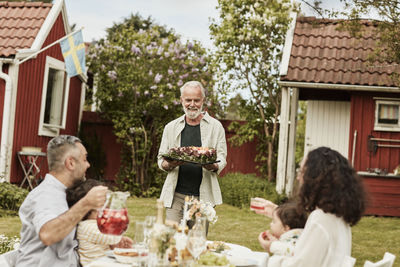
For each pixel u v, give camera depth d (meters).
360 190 2.99
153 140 13.28
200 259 3.22
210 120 5.40
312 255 2.88
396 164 11.38
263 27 12.80
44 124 12.20
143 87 12.88
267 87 13.03
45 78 12.17
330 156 3.01
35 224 3.32
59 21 12.77
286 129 11.38
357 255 7.09
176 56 13.13
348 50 11.91
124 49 13.33
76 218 3.21
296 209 3.34
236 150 13.61
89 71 14.21
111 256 3.53
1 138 10.88
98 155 13.68
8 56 10.90
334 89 11.98
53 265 3.47
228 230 8.67
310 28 12.48
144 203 11.55
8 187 9.66
